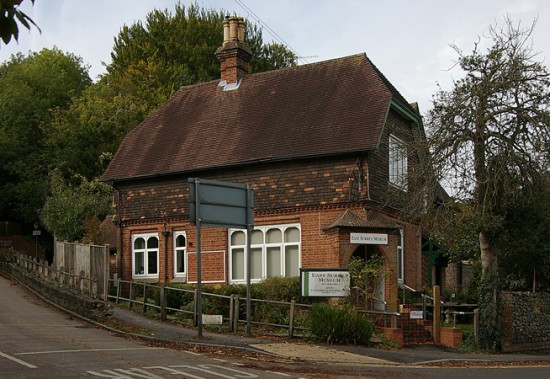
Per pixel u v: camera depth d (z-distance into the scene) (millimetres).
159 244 27938
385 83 27875
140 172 28484
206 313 21125
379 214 24000
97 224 34562
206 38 51938
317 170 24594
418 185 21531
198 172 27250
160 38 52406
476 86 20375
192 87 32250
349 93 26625
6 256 36844
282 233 25109
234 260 26234
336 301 21141
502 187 20641
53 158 45562
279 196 25234
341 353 16250
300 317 19797
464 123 20281
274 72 30062
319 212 24328
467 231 24625
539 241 22500
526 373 14109
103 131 45062
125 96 48469
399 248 25875
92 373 11500
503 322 22031
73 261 26672
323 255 23938
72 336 16531
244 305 21109
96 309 19875
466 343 20938
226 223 17578
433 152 20672
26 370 11570
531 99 20219
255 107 28672
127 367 12281
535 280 25125
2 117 49031
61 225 36562
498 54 20547
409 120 27422
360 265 21172
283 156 24891
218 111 29703
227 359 14281
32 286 26969
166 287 21484
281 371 12898
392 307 22656
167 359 13617
